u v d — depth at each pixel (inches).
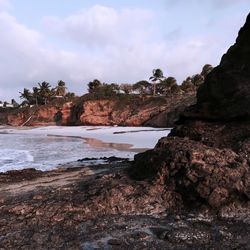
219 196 480.1
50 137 2657.5
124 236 406.0
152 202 503.5
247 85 780.6
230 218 452.1
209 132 733.9
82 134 2827.3
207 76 893.2
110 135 2470.5
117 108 3917.3
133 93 4424.2
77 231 427.5
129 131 2667.3
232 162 529.3
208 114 800.9
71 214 478.6
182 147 561.0
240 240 384.8
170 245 378.6
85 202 508.4
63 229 435.2
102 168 873.5
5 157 1302.9
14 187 690.2
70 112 4330.7
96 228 434.6
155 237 401.7
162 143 614.5
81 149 1574.8
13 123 4926.2
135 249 371.6
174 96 3747.5
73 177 754.8
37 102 5393.7
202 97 866.8
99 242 392.8
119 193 518.3
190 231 409.7
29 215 483.8
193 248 369.1
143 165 605.9
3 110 5910.4
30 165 1089.4
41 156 1322.6
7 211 505.7
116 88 4453.7
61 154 1381.6
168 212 485.4
